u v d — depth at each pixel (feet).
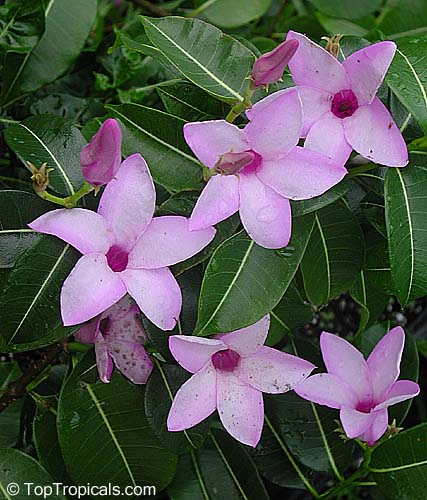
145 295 0.82
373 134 0.88
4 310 0.87
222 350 0.93
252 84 0.83
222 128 0.82
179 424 0.90
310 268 1.06
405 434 1.06
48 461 1.13
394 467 1.07
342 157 0.88
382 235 1.09
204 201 0.82
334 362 1.03
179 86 1.02
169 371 1.00
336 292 1.08
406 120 0.97
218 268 0.87
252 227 0.83
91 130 1.03
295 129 0.82
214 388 0.92
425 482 1.06
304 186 0.84
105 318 0.96
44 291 0.87
